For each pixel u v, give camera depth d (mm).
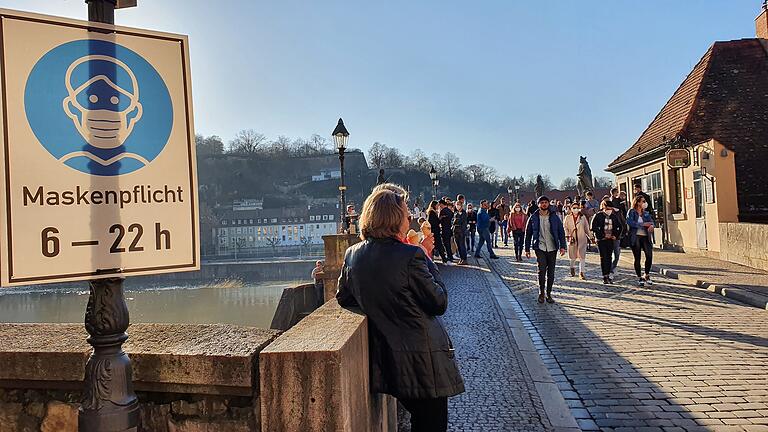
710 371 6066
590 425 4742
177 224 2496
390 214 3109
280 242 102625
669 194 20656
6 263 2131
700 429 4598
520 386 5629
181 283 67188
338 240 10523
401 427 4609
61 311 39094
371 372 2963
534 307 10320
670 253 19297
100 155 2334
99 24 2359
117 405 2188
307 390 2326
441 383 2883
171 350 2568
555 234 10656
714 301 10219
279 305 12438
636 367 6312
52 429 2748
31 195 2193
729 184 16844
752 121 19859
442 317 9312
